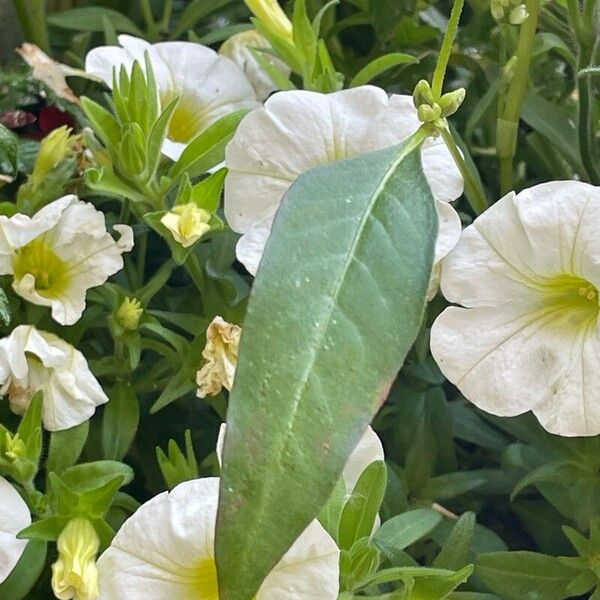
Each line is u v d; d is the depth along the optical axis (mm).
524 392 152
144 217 162
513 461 172
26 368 159
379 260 128
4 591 153
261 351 118
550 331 153
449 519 176
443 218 153
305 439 115
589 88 175
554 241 148
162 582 143
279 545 111
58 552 152
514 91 182
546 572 160
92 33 250
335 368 119
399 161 139
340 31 236
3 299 159
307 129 163
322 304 123
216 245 181
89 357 184
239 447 114
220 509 112
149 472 187
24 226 160
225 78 204
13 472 155
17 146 184
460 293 153
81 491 155
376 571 149
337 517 144
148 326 169
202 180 179
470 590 170
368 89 166
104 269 166
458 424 187
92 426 180
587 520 164
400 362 122
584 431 149
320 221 129
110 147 172
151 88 172
